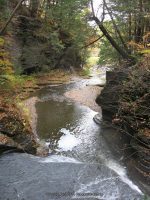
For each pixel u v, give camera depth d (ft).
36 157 29.37
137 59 43.32
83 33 58.65
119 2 50.57
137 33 57.26
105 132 41.88
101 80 94.27
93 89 74.84
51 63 92.89
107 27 59.93
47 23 87.81
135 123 32.71
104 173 26.27
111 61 70.13
